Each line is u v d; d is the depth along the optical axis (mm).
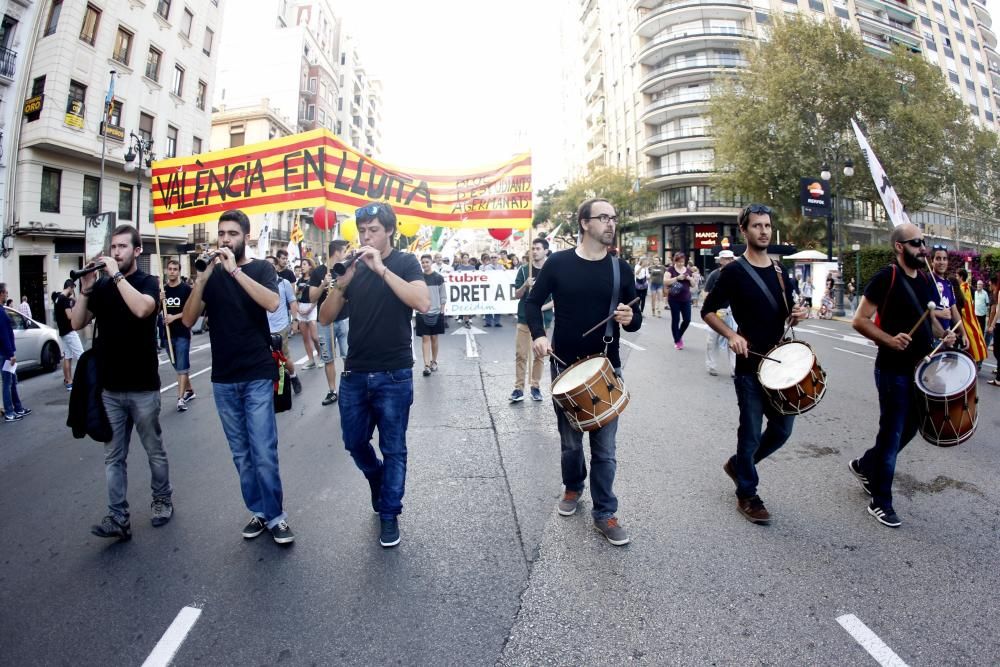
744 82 25781
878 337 3309
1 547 3252
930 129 23062
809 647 2242
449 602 2596
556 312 3324
